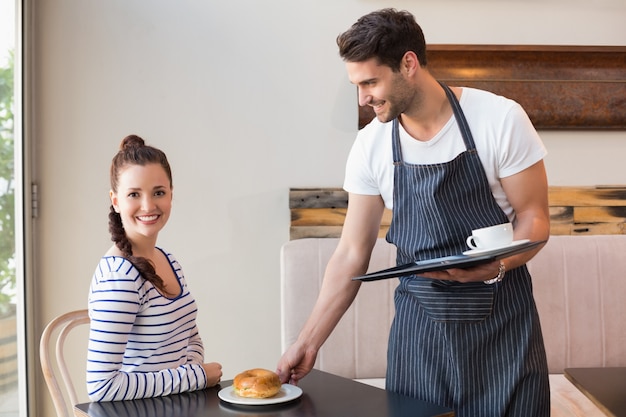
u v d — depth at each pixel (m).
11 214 3.08
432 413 1.60
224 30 3.40
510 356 1.91
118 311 1.77
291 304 3.15
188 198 3.41
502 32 3.43
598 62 3.43
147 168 1.92
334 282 2.15
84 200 3.36
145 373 1.80
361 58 1.83
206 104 3.40
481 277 1.79
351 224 2.15
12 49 3.09
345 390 1.80
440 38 3.42
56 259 3.35
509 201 1.98
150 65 3.38
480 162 1.92
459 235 1.94
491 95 1.95
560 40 3.45
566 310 3.19
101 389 1.73
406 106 1.90
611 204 3.44
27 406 3.24
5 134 3.01
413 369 2.00
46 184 3.34
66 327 2.33
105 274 1.80
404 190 2.00
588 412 2.72
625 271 3.21
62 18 3.34
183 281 2.05
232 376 3.45
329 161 3.43
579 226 3.44
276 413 1.61
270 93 3.41
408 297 2.04
